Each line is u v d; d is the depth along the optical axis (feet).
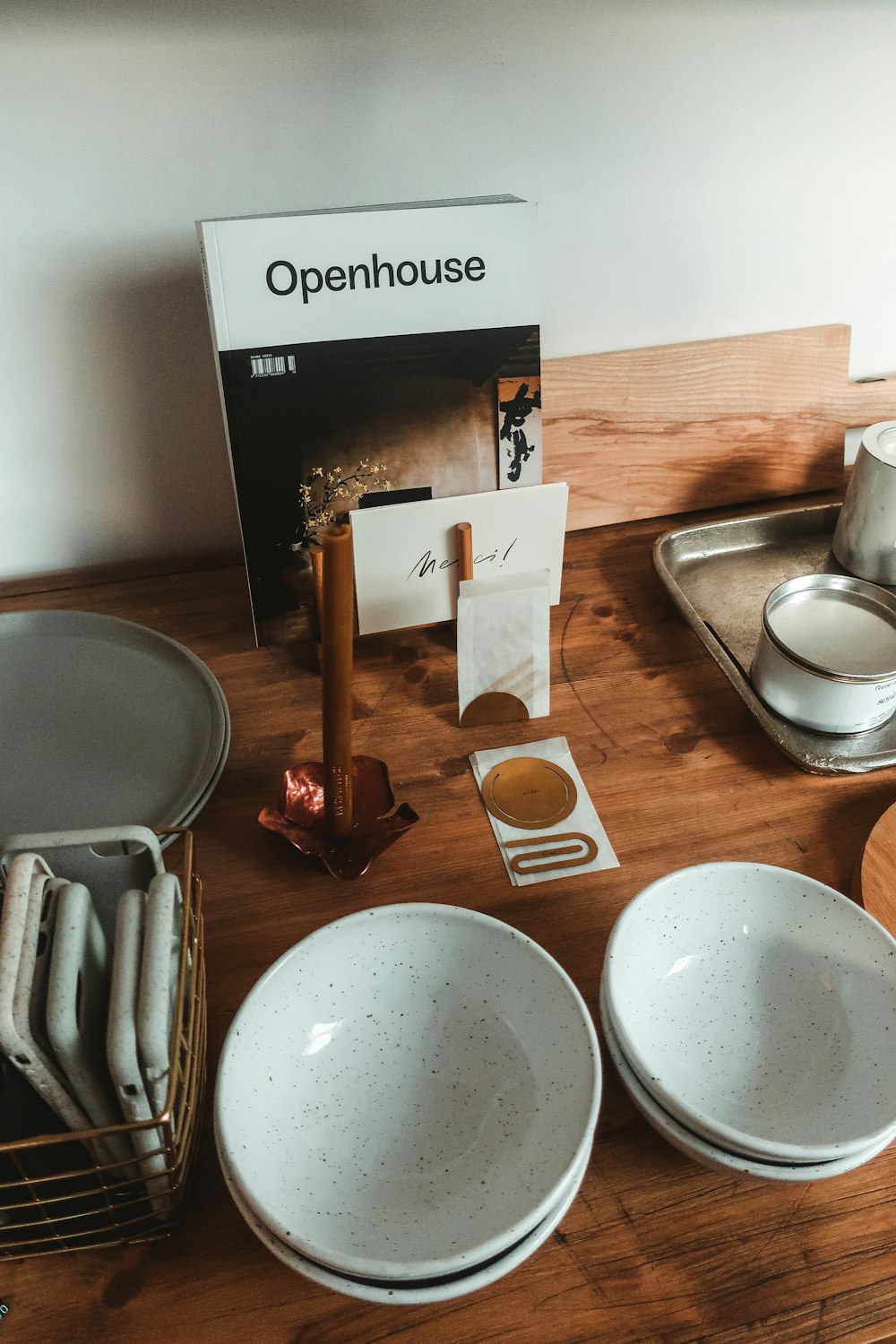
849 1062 1.76
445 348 2.43
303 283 2.26
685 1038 1.86
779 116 2.81
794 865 2.22
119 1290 1.59
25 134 2.30
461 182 2.68
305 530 2.56
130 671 2.60
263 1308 1.58
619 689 2.68
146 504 2.99
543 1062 1.72
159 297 2.61
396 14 2.35
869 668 2.43
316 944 1.79
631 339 3.13
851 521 2.97
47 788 2.28
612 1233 1.67
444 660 2.78
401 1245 1.53
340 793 2.09
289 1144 1.67
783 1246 1.66
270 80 2.37
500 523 2.58
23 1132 1.44
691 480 3.28
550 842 2.26
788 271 3.14
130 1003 1.37
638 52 2.58
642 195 2.85
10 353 2.60
